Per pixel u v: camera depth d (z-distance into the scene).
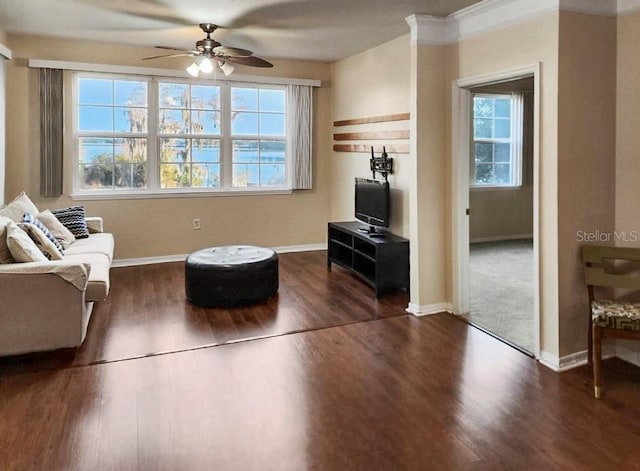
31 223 4.09
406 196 5.23
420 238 4.34
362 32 5.02
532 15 3.36
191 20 4.61
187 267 4.67
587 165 3.32
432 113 4.28
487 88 7.86
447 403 2.82
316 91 6.94
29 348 3.27
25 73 5.48
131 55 5.89
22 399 2.87
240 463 2.28
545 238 3.35
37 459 2.30
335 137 6.89
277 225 6.95
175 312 4.42
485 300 4.84
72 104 5.76
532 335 3.87
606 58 3.32
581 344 3.38
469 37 3.98
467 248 4.38
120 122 6.05
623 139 3.34
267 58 6.44
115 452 2.36
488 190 8.14
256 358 3.45
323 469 2.23
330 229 6.02
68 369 3.26
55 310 3.29
